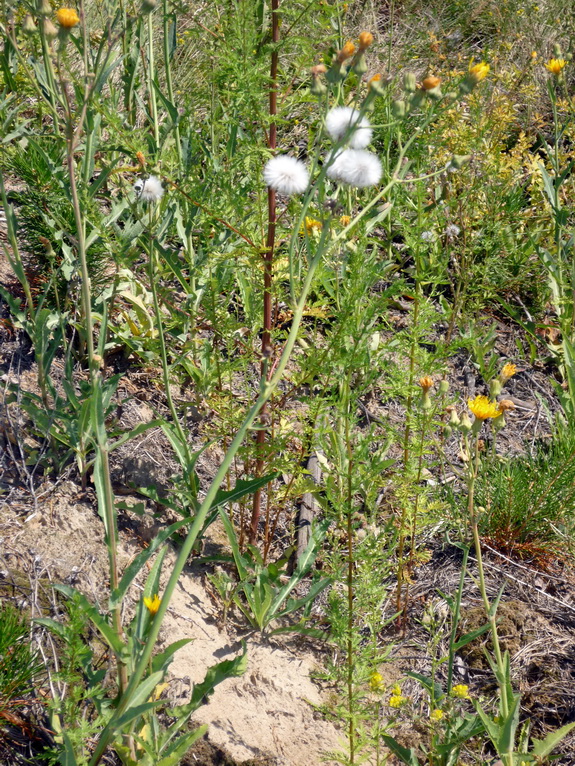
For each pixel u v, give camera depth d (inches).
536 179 181.0
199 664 102.2
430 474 133.0
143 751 81.2
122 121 124.7
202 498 119.5
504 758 81.4
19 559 100.8
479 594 119.0
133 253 113.5
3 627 81.8
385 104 112.6
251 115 96.3
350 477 92.0
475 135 153.8
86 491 113.3
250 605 108.0
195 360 128.7
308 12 93.4
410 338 103.2
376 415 141.7
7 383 120.5
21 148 127.9
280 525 124.8
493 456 117.4
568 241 167.6
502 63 217.5
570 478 120.9
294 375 103.2
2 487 109.3
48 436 111.4
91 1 168.6
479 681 108.6
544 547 124.4
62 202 126.0
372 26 215.2
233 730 96.9
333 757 91.2
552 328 170.2
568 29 234.5
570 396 145.2
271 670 105.6
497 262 164.9
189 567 114.0
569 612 117.1
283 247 112.8
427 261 147.5
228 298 117.0
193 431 130.7
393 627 116.1
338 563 95.7
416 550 124.6
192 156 119.8
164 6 122.1
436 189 159.6
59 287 130.2
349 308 86.2
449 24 240.8
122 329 134.0
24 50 142.5
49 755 78.1
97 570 104.3
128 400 126.8
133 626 78.3
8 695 82.7
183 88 171.6
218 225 108.5
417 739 101.4
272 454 107.2
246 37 92.0
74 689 77.1
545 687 106.9
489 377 145.1
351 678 91.0
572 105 178.4
